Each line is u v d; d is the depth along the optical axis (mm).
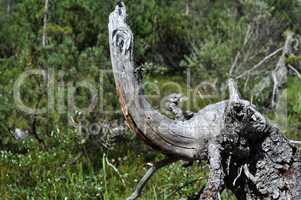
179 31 18547
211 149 4547
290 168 4730
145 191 8312
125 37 4598
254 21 16531
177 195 7719
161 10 18016
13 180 9227
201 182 8109
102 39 11422
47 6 12516
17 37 13766
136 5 12773
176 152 4691
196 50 16875
